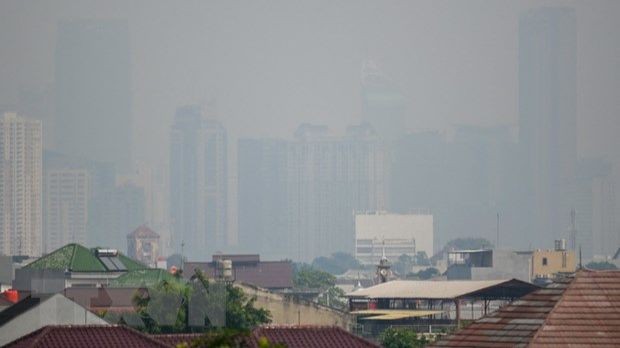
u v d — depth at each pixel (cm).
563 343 17512
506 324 18075
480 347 17888
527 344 17500
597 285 18138
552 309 17888
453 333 18725
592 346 17488
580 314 17838
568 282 18300
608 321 17750
